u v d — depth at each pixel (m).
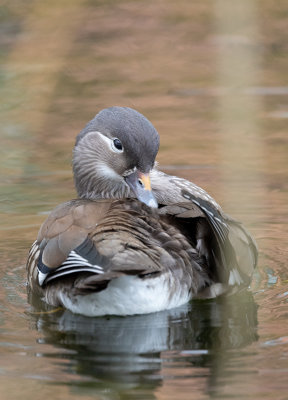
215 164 17.19
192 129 19.25
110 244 9.68
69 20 25.88
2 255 13.12
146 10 26.88
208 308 10.70
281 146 18.06
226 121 8.91
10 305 11.05
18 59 23.16
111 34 25.64
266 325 10.09
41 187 16.48
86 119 19.81
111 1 27.81
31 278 11.62
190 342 9.64
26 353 9.36
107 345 9.59
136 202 10.98
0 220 14.73
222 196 15.39
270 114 19.78
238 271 11.12
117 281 10.04
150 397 8.14
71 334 9.96
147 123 12.12
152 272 9.69
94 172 12.78
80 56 23.77
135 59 23.75
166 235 10.31
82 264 9.64
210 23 25.73
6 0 27.00
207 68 23.05
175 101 20.92
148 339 9.78
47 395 8.20
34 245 11.86
